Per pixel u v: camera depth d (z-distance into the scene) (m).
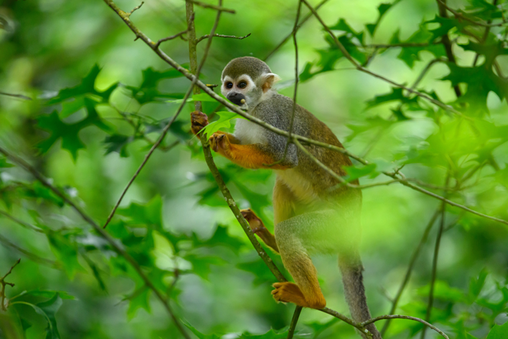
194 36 7.09
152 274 10.26
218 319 17.62
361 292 9.60
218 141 8.84
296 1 17.33
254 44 19.14
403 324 10.34
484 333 12.06
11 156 7.71
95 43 19.81
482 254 16.45
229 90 9.98
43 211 13.45
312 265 8.41
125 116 9.79
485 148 7.66
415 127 15.01
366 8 18.97
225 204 11.30
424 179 14.38
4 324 7.83
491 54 8.70
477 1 8.42
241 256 13.44
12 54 18.67
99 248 9.55
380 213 16.45
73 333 14.74
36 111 17.12
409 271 10.03
